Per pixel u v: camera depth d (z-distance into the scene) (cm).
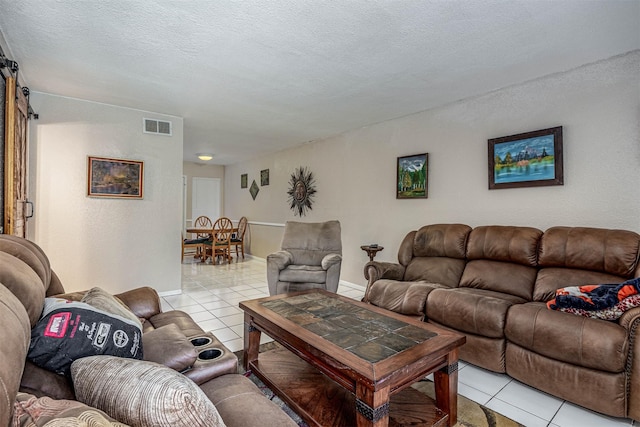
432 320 252
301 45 232
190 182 828
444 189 359
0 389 57
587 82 260
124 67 268
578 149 264
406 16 196
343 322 191
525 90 295
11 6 185
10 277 93
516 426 169
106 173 366
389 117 407
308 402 172
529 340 200
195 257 748
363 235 456
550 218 279
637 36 218
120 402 74
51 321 97
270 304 226
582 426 169
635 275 204
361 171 461
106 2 183
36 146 328
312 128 464
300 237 413
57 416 61
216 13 194
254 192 734
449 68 268
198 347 149
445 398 166
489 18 198
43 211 333
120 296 205
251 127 461
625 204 242
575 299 191
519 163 296
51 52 242
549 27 208
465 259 304
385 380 130
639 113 236
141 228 390
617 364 169
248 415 104
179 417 70
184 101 354
